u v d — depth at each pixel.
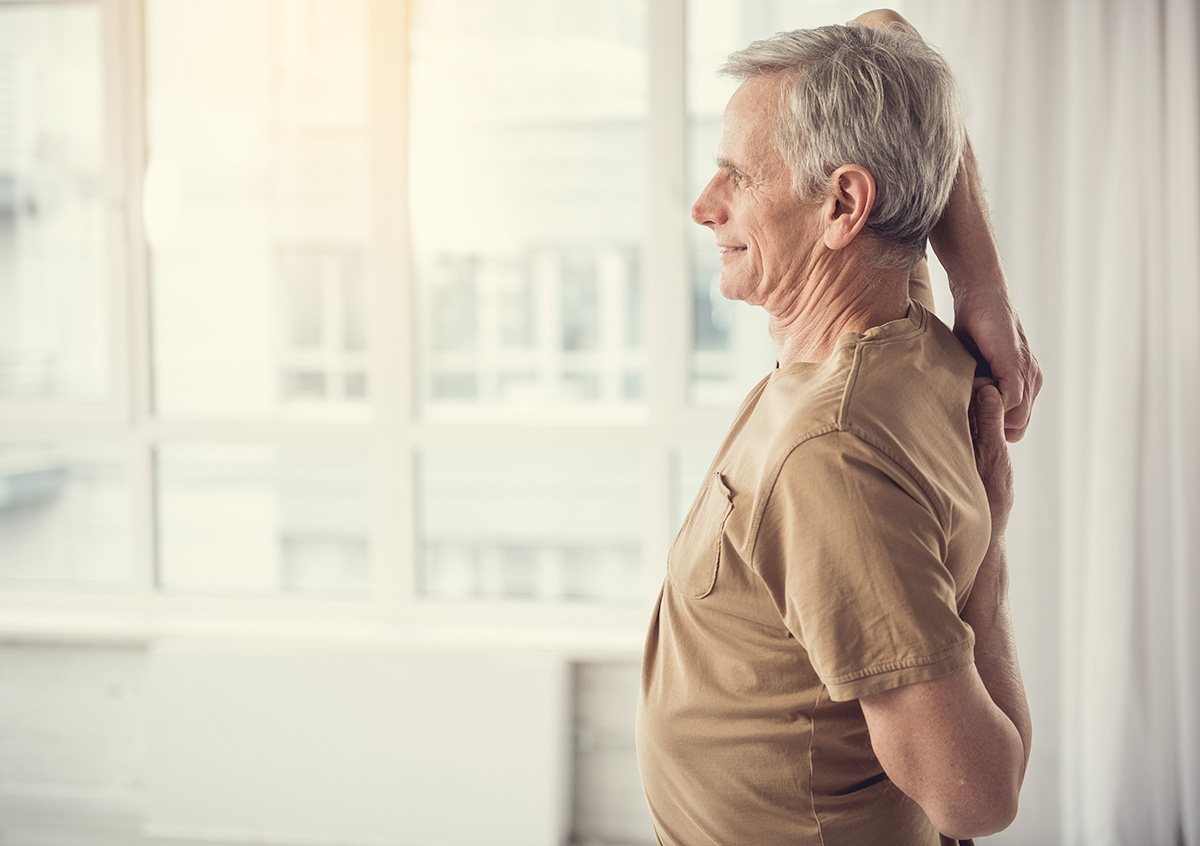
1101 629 2.04
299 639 2.39
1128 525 2.03
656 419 2.45
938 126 0.74
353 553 2.68
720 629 0.73
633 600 2.56
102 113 2.61
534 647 2.33
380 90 2.48
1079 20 2.02
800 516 0.62
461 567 2.62
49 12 2.62
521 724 2.27
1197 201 1.99
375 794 2.32
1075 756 2.08
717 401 2.46
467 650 2.34
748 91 0.78
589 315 2.52
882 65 0.73
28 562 2.78
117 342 2.64
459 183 2.51
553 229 2.50
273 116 2.57
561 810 2.30
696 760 0.77
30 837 2.46
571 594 2.58
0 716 2.57
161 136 2.60
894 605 0.60
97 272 2.68
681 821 0.81
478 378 2.58
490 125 2.48
